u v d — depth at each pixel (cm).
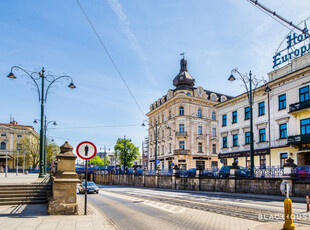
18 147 6919
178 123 5594
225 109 4141
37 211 1142
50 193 1362
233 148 3906
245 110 3741
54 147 7094
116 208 1433
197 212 1204
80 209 1305
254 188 2286
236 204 1512
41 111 2244
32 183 1608
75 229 816
